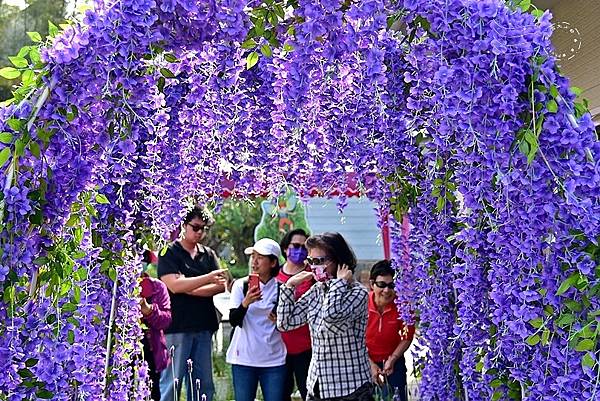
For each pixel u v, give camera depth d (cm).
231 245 1483
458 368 392
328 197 334
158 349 493
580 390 198
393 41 274
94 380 315
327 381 462
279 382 546
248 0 220
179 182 329
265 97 290
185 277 553
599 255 195
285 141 317
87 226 247
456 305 377
